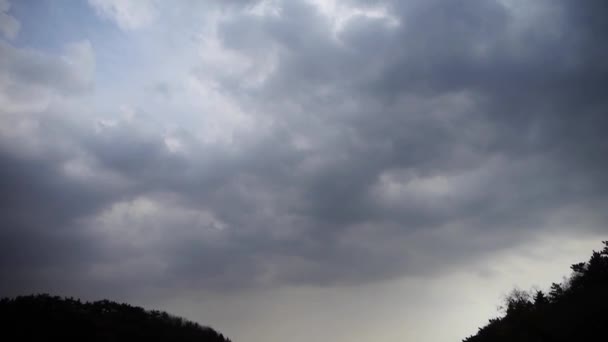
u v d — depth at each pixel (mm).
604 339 37312
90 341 89562
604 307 41344
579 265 60406
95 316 106375
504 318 64750
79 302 117062
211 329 154000
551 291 61438
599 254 55469
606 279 51906
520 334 53781
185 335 127750
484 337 72688
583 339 39844
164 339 113250
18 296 101750
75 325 93188
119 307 129125
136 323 116938
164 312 146500
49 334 85500
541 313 51125
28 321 87625
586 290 50438
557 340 44375
